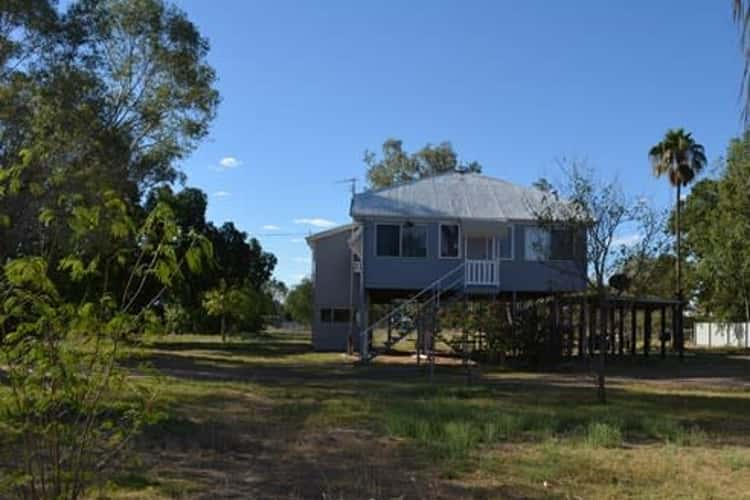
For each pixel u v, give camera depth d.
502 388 20.12
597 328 31.53
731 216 42.12
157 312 5.74
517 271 31.69
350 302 38.25
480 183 33.31
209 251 4.83
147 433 11.27
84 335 4.80
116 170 24.66
